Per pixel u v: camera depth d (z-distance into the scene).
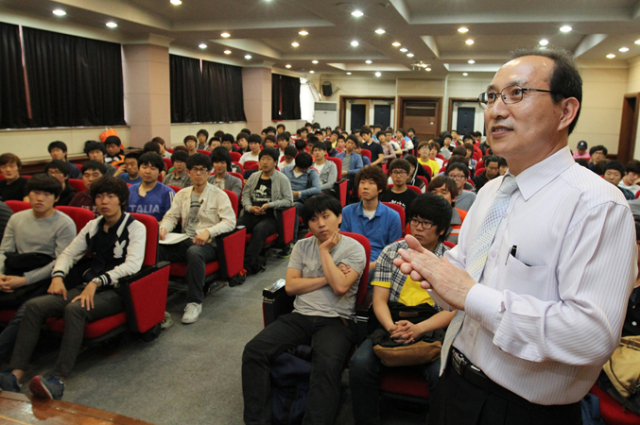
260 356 1.88
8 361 2.27
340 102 15.55
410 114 14.84
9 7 5.56
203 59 9.53
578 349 0.73
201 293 3.02
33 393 1.63
